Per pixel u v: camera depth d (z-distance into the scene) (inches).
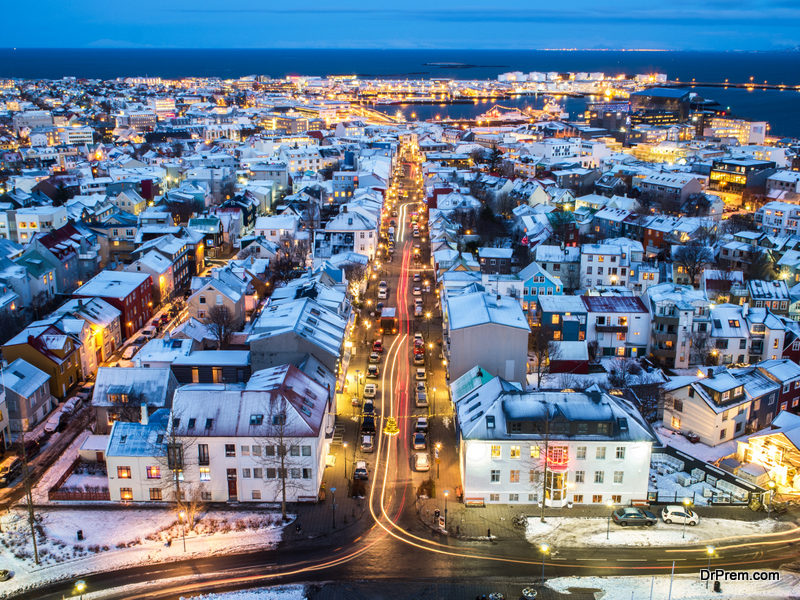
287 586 2610.7
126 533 2923.2
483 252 6343.5
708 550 2682.1
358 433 3747.5
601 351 4800.7
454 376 4042.8
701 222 7504.9
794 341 4596.5
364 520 3011.8
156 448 3120.1
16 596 2568.9
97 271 6584.6
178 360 4037.9
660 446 3543.3
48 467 3476.9
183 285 6496.1
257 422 3100.4
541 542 2861.7
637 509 3011.8
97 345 4697.3
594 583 2615.7
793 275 6072.8
